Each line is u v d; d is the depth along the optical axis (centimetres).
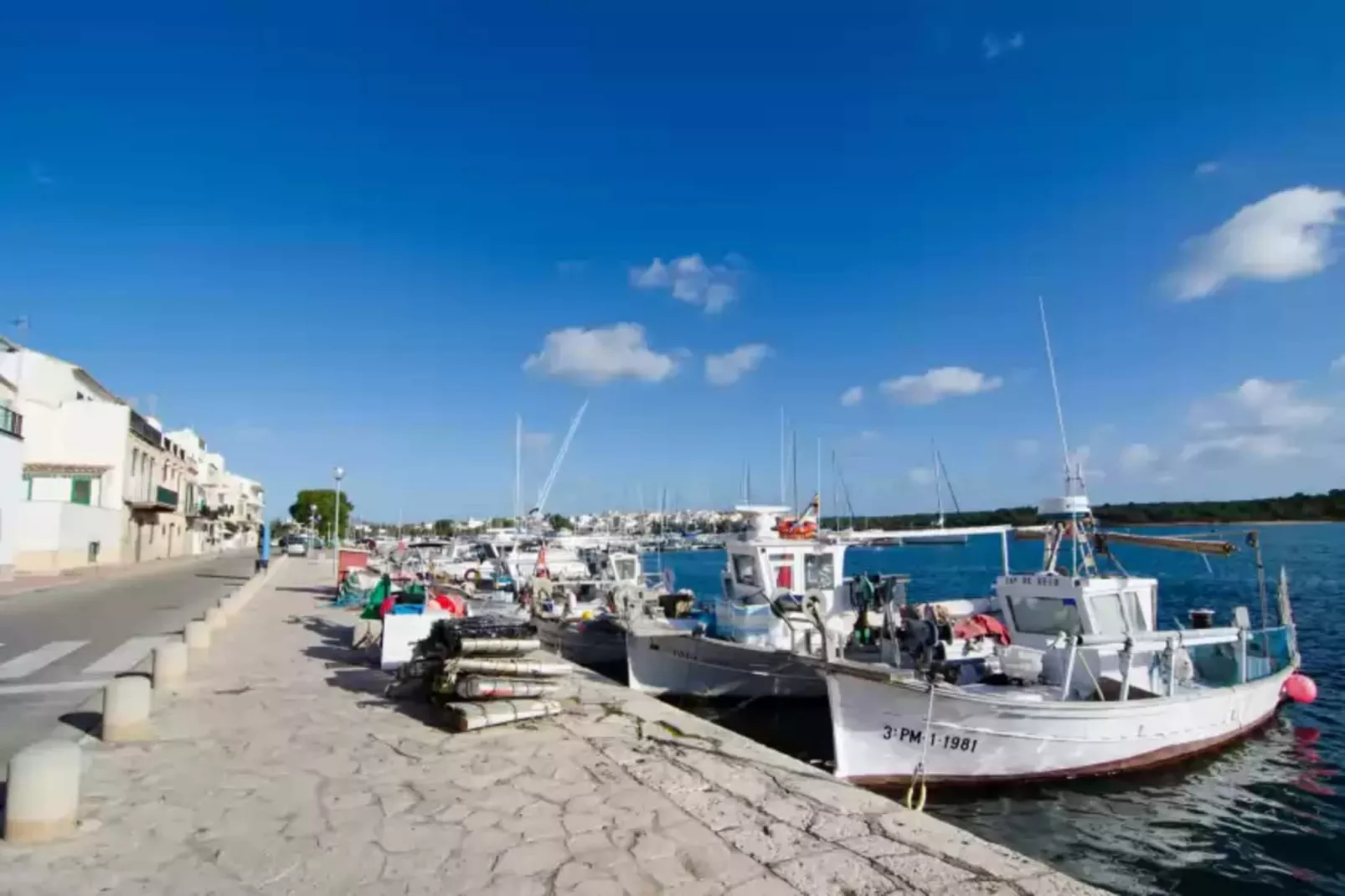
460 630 975
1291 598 3397
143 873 514
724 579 1652
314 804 654
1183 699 1195
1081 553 1357
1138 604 1296
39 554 3862
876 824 640
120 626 1880
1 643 1573
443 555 4853
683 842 589
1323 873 904
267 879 510
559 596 2142
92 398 5188
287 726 915
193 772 733
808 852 577
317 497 12644
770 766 794
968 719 1063
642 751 837
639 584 2214
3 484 3344
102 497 4622
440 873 525
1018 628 1350
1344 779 1187
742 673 1420
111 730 834
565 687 1114
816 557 1533
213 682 1188
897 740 1077
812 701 1424
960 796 1089
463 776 736
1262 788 1149
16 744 824
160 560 5584
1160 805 1083
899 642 1262
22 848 546
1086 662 1230
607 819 633
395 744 847
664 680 1565
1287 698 1570
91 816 614
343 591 2555
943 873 547
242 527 11350
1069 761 1120
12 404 4091
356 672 1284
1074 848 955
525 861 547
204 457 8794
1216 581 4131
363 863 539
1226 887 874
